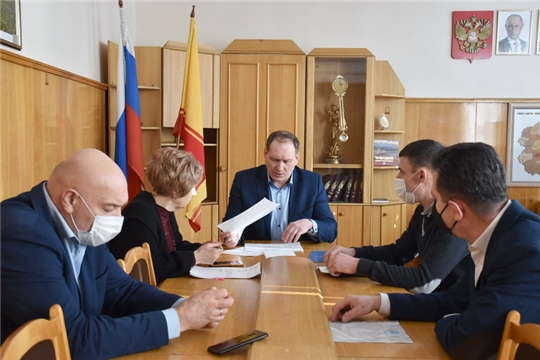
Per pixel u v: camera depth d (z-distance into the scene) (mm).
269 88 4945
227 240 2609
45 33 3297
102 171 1396
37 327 1086
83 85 3896
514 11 5301
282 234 3064
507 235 1343
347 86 5012
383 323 1610
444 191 1409
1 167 2727
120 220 1437
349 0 5301
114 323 1350
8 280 1252
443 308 1625
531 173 5398
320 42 5316
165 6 5254
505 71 5352
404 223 5180
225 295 1556
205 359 1331
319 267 2289
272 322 1509
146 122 4820
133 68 4113
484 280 1409
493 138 5391
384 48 5348
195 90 4242
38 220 1335
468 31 5316
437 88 5375
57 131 3439
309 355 1290
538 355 1121
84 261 1507
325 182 5059
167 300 1628
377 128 5191
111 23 4609
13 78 2854
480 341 1302
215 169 5133
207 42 5277
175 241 2609
